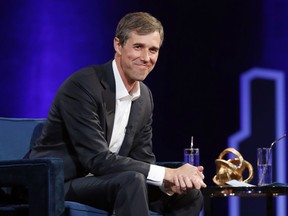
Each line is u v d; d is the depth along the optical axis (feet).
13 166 17.83
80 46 34.24
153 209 20.81
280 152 34.24
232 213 34.71
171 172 19.15
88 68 20.30
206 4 34.50
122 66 19.97
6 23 34.01
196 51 34.53
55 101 20.18
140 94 21.01
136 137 21.27
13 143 22.34
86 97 19.58
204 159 34.50
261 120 34.40
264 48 34.40
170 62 34.55
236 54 34.53
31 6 34.14
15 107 34.01
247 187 21.04
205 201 21.44
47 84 34.14
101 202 18.76
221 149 34.42
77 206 18.15
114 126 20.33
